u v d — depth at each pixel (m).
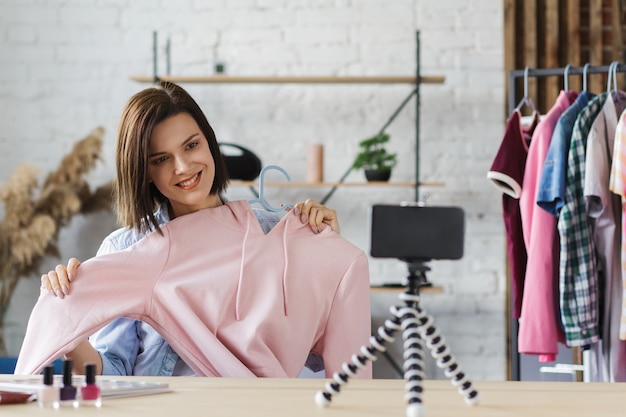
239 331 1.73
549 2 4.03
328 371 1.80
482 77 4.05
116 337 1.87
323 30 4.10
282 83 4.05
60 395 1.03
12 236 3.81
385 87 4.07
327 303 1.79
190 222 1.80
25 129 4.12
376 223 1.02
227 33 4.13
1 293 3.86
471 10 4.06
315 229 1.84
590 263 2.62
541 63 4.06
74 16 4.15
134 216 1.77
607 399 1.10
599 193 2.57
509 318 3.99
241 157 3.84
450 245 1.02
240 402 1.06
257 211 1.95
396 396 1.12
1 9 4.14
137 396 1.11
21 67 4.14
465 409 1.02
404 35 4.08
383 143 3.98
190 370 1.85
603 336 2.68
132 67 4.14
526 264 2.92
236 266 1.76
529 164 2.75
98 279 1.74
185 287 1.74
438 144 4.07
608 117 2.68
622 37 4.03
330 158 4.09
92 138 3.93
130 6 4.15
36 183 3.86
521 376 3.18
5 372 2.19
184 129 1.76
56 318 1.72
